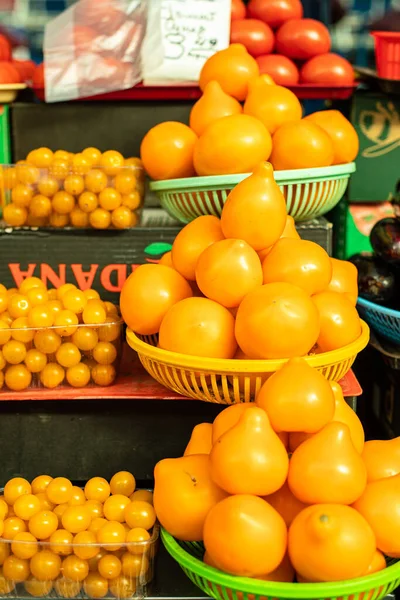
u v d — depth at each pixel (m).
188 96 1.57
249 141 1.22
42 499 1.07
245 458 0.88
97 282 1.36
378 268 1.44
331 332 1.07
